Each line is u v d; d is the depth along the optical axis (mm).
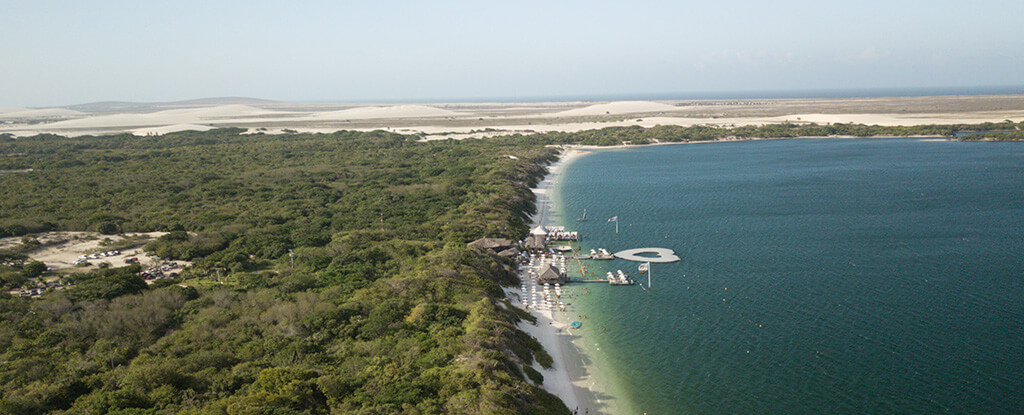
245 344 59250
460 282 74688
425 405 46312
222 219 116312
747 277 83875
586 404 53125
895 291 75875
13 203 132625
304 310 65875
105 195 143250
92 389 51031
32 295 76875
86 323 64062
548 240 108438
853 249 94188
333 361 55375
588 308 75438
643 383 56594
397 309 65250
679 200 138500
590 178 175125
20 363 54219
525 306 76000
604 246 103812
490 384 48562
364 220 114125
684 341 64812
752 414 50844
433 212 120500
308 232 105000
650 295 79062
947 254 89625
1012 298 72062
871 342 62219
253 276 81188
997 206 118562
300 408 46062
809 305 72688
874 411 50281
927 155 195125
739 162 195750
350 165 188625
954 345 60844
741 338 64812
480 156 198750
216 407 45375
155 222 113812
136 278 78938
